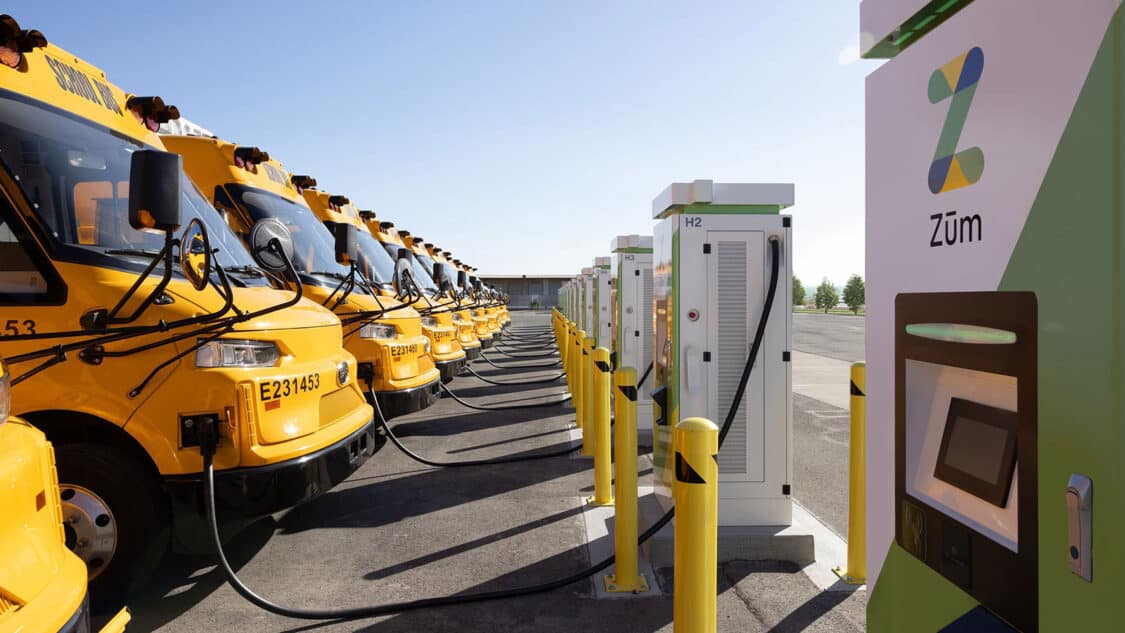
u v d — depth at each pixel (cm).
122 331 304
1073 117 102
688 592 235
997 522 125
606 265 1069
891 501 156
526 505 516
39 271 319
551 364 1627
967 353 127
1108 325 97
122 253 345
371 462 662
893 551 156
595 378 521
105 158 367
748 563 395
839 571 380
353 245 507
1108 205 97
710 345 419
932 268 138
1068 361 104
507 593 358
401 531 462
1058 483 107
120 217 363
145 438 325
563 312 2827
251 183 607
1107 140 97
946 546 136
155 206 283
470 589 368
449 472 621
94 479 324
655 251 490
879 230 156
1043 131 108
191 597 362
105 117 382
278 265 497
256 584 377
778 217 418
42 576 192
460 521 481
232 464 337
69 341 317
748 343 420
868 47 164
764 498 419
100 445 329
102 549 327
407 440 766
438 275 914
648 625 327
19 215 320
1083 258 101
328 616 332
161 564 405
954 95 129
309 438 373
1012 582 118
